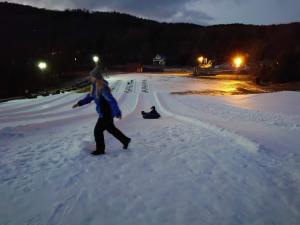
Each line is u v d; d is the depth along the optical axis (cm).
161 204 310
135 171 412
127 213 289
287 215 294
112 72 7475
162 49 12188
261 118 1300
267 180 390
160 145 573
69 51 9181
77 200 314
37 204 303
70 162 445
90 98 475
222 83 4822
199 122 887
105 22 18612
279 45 9631
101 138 490
